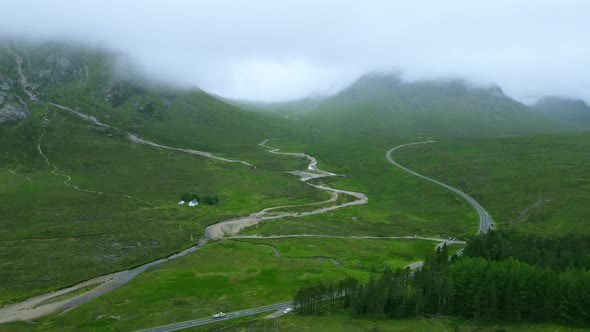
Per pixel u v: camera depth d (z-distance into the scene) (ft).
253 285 493.77
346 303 424.87
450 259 536.42
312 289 426.51
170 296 457.27
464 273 416.26
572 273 409.90
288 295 464.65
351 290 428.97
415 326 378.53
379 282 427.33
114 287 487.61
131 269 551.59
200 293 467.52
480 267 418.92
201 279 509.76
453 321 392.68
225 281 504.84
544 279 395.14
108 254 582.76
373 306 405.39
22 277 491.72
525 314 396.78
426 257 565.94
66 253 570.05
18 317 406.00
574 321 386.93
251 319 403.75
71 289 478.59
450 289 405.80
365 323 385.91
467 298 403.54
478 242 525.75
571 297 387.34
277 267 556.51
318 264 568.82
